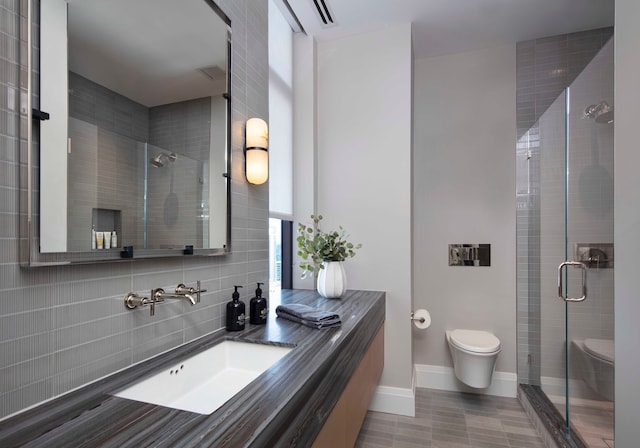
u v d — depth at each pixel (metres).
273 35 2.25
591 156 1.82
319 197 2.57
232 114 1.44
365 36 2.51
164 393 0.95
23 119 0.70
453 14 2.31
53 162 0.75
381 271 2.43
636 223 0.91
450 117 2.84
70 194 0.78
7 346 0.66
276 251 2.47
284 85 2.41
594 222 1.78
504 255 2.70
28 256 0.69
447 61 2.85
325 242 2.12
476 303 2.74
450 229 2.81
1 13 0.68
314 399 0.90
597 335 1.74
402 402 2.32
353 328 1.38
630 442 0.92
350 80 2.54
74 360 0.79
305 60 2.54
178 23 1.14
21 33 0.71
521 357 2.63
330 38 2.57
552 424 2.01
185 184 1.16
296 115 2.56
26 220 0.70
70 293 0.78
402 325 2.37
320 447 0.97
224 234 1.37
